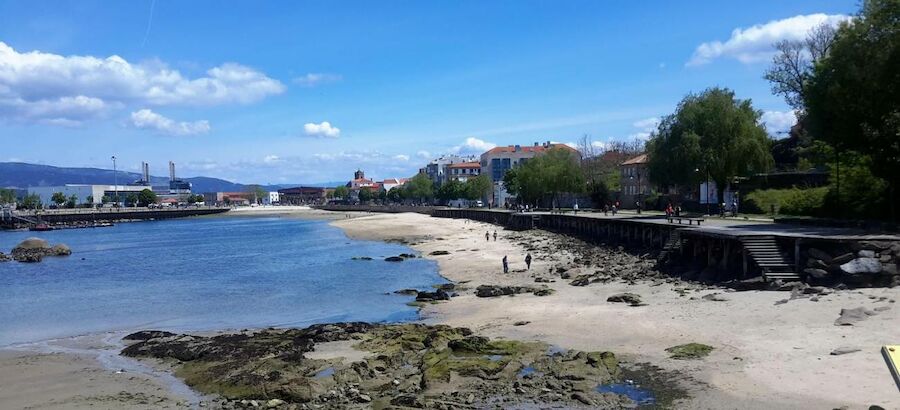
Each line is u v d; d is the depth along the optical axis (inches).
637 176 5049.2
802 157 3275.1
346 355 1081.4
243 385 919.0
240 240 4478.3
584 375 860.0
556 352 1011.9
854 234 1492.4
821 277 1323.8
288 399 854.5
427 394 827.4
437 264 2600.9
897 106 1672.0
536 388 828.6
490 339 1133.7
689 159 2861.7
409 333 1211.9
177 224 7455.7
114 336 1379.2
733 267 1572.3
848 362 802.8
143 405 877.2
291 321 1509.6
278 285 2113.7
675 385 801.6
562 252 2736.2
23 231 6279.5
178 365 1093.1
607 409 735.1
